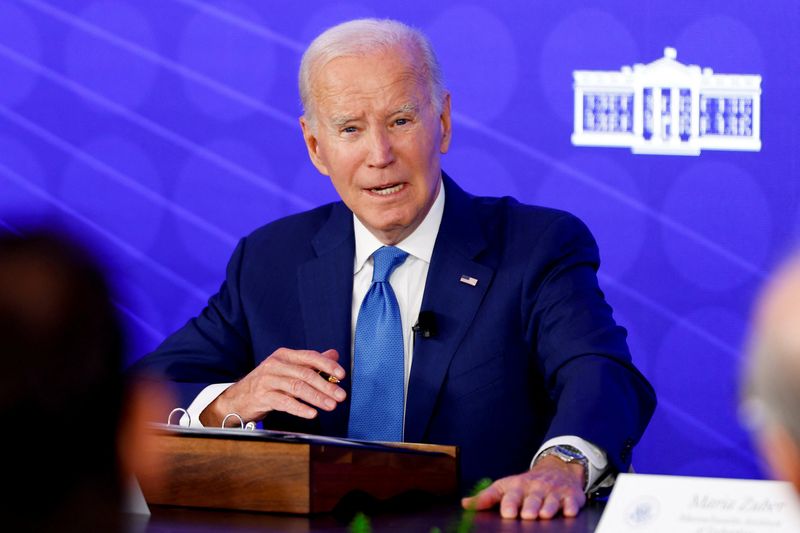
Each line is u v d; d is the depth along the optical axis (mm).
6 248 1694
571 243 8172
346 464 5465
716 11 12242
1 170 12094
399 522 5172
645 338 12305
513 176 12242
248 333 8617
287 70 12211
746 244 12281
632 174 12273
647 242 12281
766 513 3740
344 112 7801
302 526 4980
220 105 12203
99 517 1777
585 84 12227
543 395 7969
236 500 5422
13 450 1703
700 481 3885
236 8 12195
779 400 1521
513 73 12219
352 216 8484
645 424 7141
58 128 12117
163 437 5578
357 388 7852
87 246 1735
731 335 12281
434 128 8023
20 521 1721
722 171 12281
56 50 12117
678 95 12266
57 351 1704
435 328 7852
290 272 8516
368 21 8055
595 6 12219
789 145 12289
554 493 5480
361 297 8250
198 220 12227
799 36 12250
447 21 12211
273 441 5352
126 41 12164
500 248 8172
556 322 7617
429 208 8195
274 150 12234
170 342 8656
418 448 6238
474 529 4961
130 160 12172
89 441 1760
